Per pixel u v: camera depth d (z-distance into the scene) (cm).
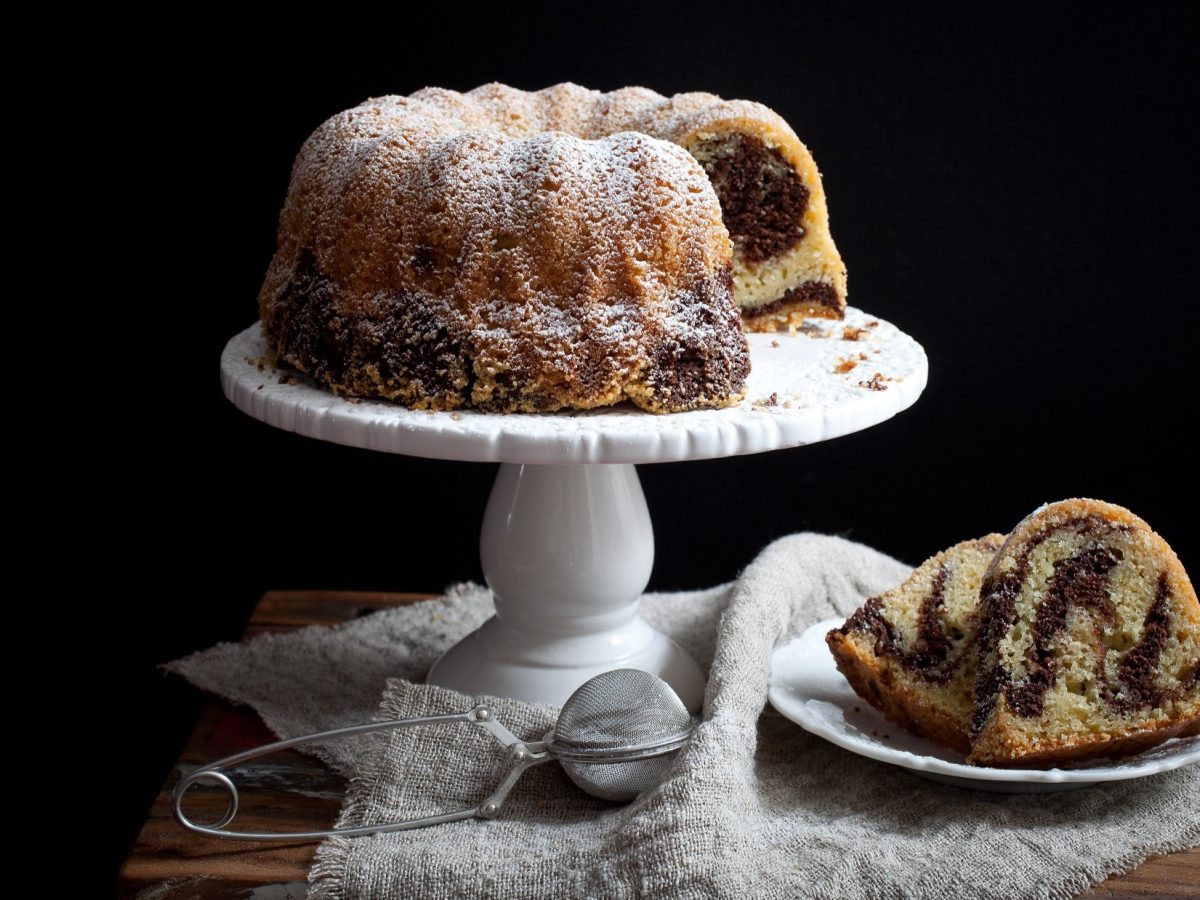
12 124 205
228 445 224
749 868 113
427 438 121
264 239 214
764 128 158
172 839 124
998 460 227
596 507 148
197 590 229
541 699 147
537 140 133
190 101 207
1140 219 213
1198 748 125
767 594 149
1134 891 114
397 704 135
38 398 217
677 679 152
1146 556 125
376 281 131
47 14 201
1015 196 214
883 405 130
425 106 156
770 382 137
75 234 211
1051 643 125
